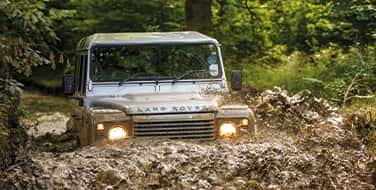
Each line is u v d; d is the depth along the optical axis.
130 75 12.67
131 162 9.13
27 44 8.83
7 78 8.80
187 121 11.03
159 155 9.44
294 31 27.59
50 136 15.02
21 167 8.68
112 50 12.77
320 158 9.40
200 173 8.93
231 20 28.33
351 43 23.48
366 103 15.30
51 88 31.03
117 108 11.21
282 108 12.20
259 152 9.52
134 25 28.03
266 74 21.34
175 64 12.84
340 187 8.71
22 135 9.38
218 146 10.10
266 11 28.31
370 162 9.30
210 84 12.69
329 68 19.95
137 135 10.91
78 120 12.75
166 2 28.31
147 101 11.42
